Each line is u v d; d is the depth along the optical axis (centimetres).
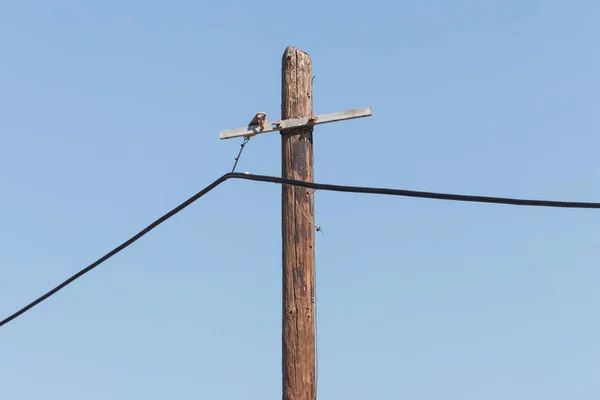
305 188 2428
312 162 2464
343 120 2448
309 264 2386
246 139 2488
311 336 2345
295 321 2342
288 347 2330
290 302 2355
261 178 2386
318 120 2452
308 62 2522
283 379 2322
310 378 2312
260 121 2469
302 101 2480
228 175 2427
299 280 2369
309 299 2364
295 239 2391
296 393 2295
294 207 2411
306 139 2464
